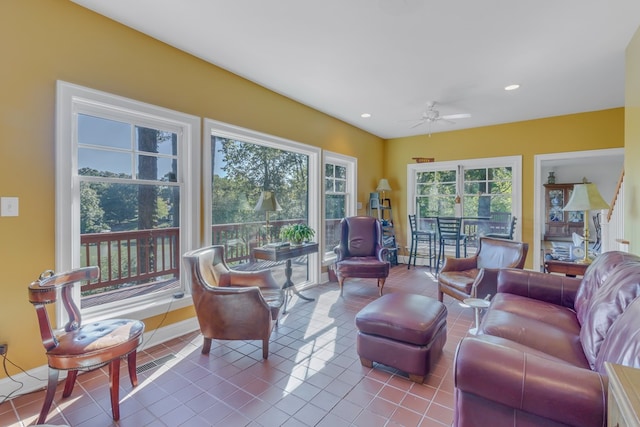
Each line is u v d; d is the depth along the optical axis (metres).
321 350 2.59
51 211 2.12
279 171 4.42
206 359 2.44
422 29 2.48
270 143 3.87
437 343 2.30
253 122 3.57
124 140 2.59
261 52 2.88
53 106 2.12
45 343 1.66
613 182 8.27
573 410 1.04
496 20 2.35
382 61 3.04
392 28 2.47
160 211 2.86
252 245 4.21
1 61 1.93
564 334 1.82
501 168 5.40
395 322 2.16
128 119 2.60
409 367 2.11
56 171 2.14
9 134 1.96
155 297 2.79
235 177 3.92
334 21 2.39
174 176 2.92
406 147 6.27
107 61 2.38
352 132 5.42
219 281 2.84
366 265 4.04
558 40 2.63
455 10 2.23
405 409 1.84
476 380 1.20
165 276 2.92
